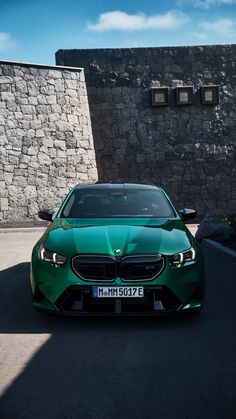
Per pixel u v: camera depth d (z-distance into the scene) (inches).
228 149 672.4
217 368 127.2
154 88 652.7
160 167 662.5
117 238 168.1
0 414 101.6
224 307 190.1
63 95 587.8
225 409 103.7
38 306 163.8
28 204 551.5
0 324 167.3
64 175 581.0
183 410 103.3
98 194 222.1
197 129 666.8
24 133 553.9
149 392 112.5
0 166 537.3
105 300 157.3
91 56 650.8
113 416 100.6
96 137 658.2
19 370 126.2
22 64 557.3
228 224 371.9
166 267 160.2
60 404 106.3
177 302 160.6
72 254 160.7
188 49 663.8
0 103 542.0
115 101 657.0
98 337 153.2
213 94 661.3
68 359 134.2
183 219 223.3
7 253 331.0
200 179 667.4
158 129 661.9
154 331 159.5
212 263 287.7
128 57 656.4
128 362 131.8
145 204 212.4
